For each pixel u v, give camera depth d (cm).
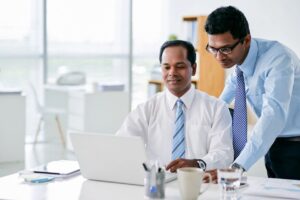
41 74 757
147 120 266
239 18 237
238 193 201
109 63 823
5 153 599
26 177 231
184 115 261
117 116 693
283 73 244
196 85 646
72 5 776
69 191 211
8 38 723
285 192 204
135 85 849
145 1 838
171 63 254
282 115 236
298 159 264
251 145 229
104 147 219
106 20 812
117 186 219
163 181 196
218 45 241
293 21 563
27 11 735
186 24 661
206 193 206
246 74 263
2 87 713
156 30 844
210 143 256
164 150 260
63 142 704
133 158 215
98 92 671
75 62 790
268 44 258
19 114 605
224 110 261
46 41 755
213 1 671
